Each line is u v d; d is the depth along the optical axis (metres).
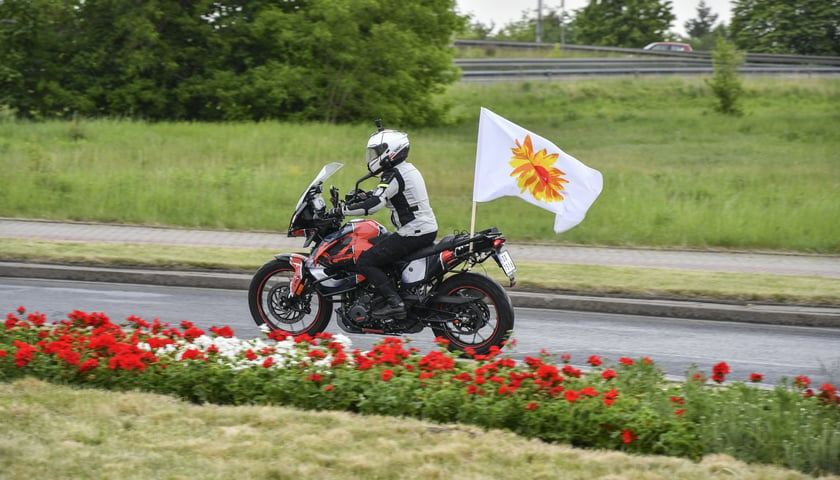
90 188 25.27
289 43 50.81
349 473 7.35
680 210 24.62
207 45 51.56
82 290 16.09
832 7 94.25
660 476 7.49
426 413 9.02
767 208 25.30
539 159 12.92
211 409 8.97
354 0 49.84
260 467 7.37
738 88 56.38
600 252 20.72
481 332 13.42
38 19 48.97
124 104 49.47
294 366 10.00
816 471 7.86
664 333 14.30
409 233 12.03
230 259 17.77
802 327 15.09
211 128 39.97
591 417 8.56
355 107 50.66
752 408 8.84
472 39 90.94
